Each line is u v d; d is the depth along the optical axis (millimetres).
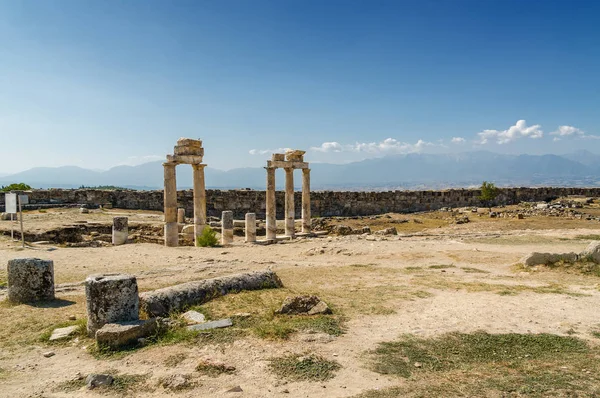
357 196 52312
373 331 8789
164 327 8797
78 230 29141
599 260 15648
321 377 6594
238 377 6629
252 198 49000
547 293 12250
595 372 6691
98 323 8688
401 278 14922
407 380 6488
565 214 37844
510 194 56281
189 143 27375
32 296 11711
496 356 7465
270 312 9852
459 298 11656
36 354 8078
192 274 15766
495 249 21938
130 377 6754
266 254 22562
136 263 18484
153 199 47594
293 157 33031
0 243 22984
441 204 55250
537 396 5867
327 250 22688
